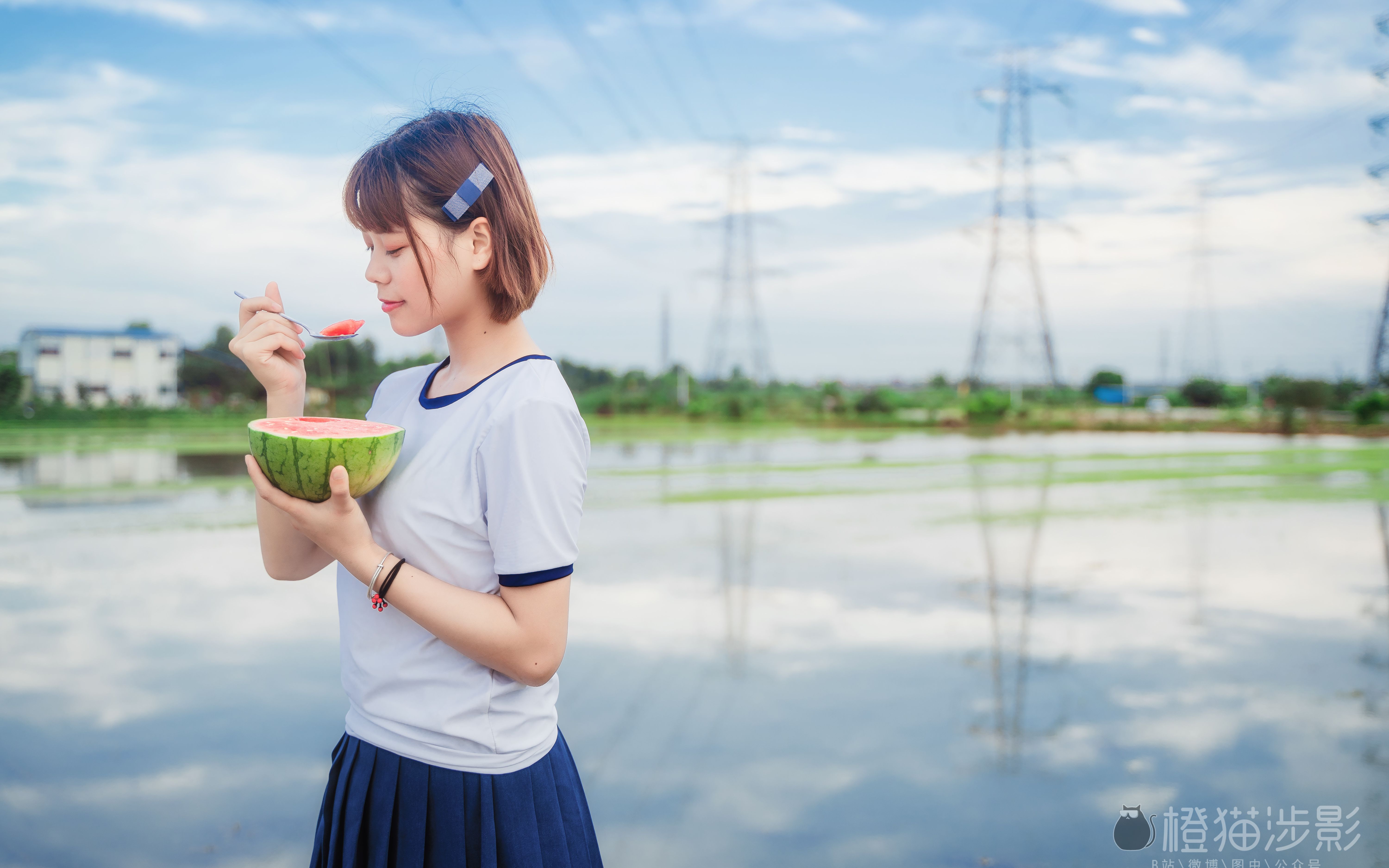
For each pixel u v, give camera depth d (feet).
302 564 4.69
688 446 86.48
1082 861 9.73
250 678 15.56
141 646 17.38
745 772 11.91
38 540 28.76
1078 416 145.38
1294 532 33.91
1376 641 18.86
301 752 12.39
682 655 17.16
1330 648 18.35
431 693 4.08
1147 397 177.99
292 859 9.47
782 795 11.23
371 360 110.73
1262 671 16.79
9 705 14.08
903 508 40.22
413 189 3.99
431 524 4.02
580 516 4.13
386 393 4.77
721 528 33.47
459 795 4.06
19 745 12.45
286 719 13.66
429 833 4.06
